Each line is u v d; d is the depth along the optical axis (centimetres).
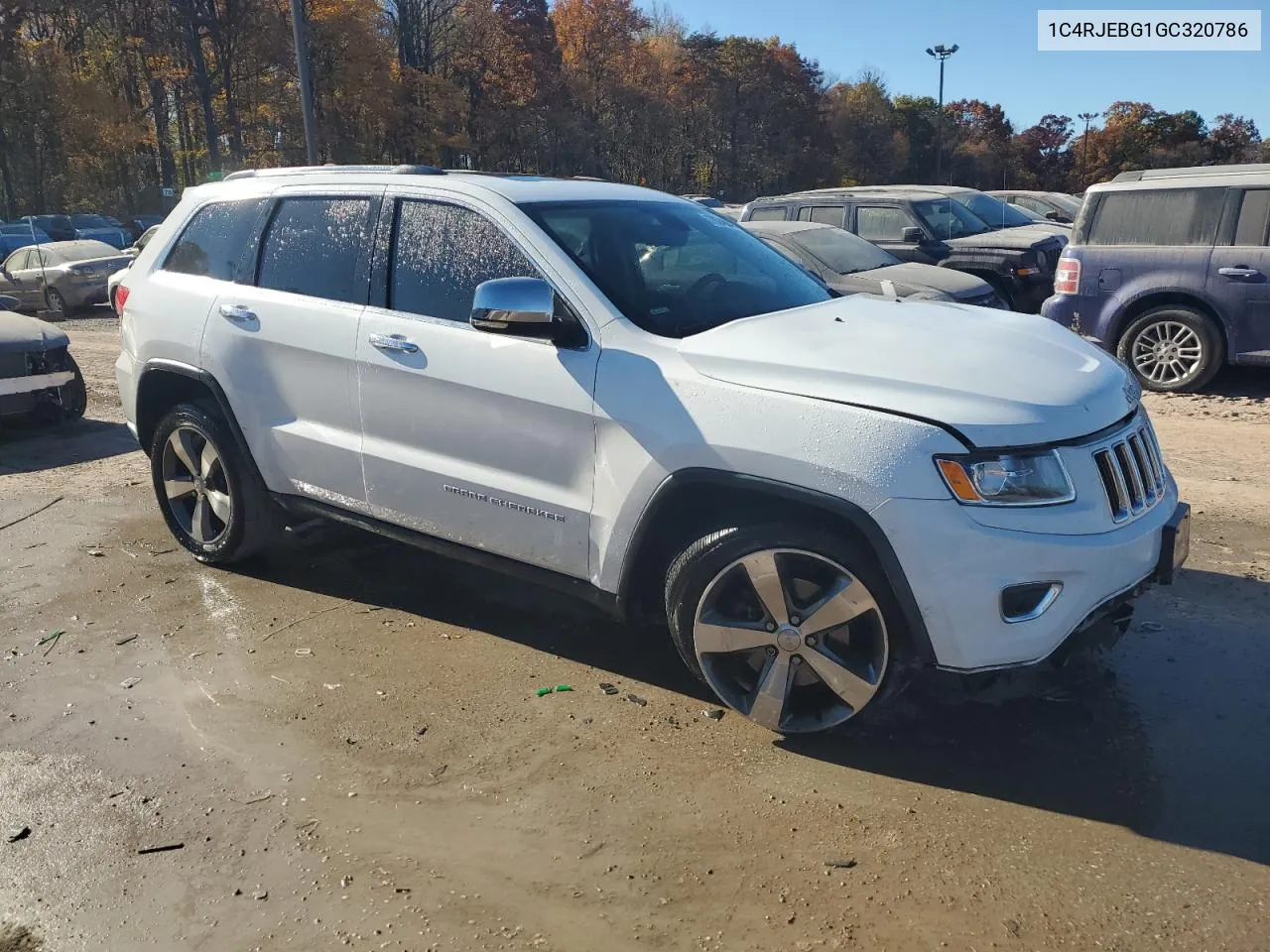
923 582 293
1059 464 297
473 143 6438
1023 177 10031
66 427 839
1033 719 348
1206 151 8669
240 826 297
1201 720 345
